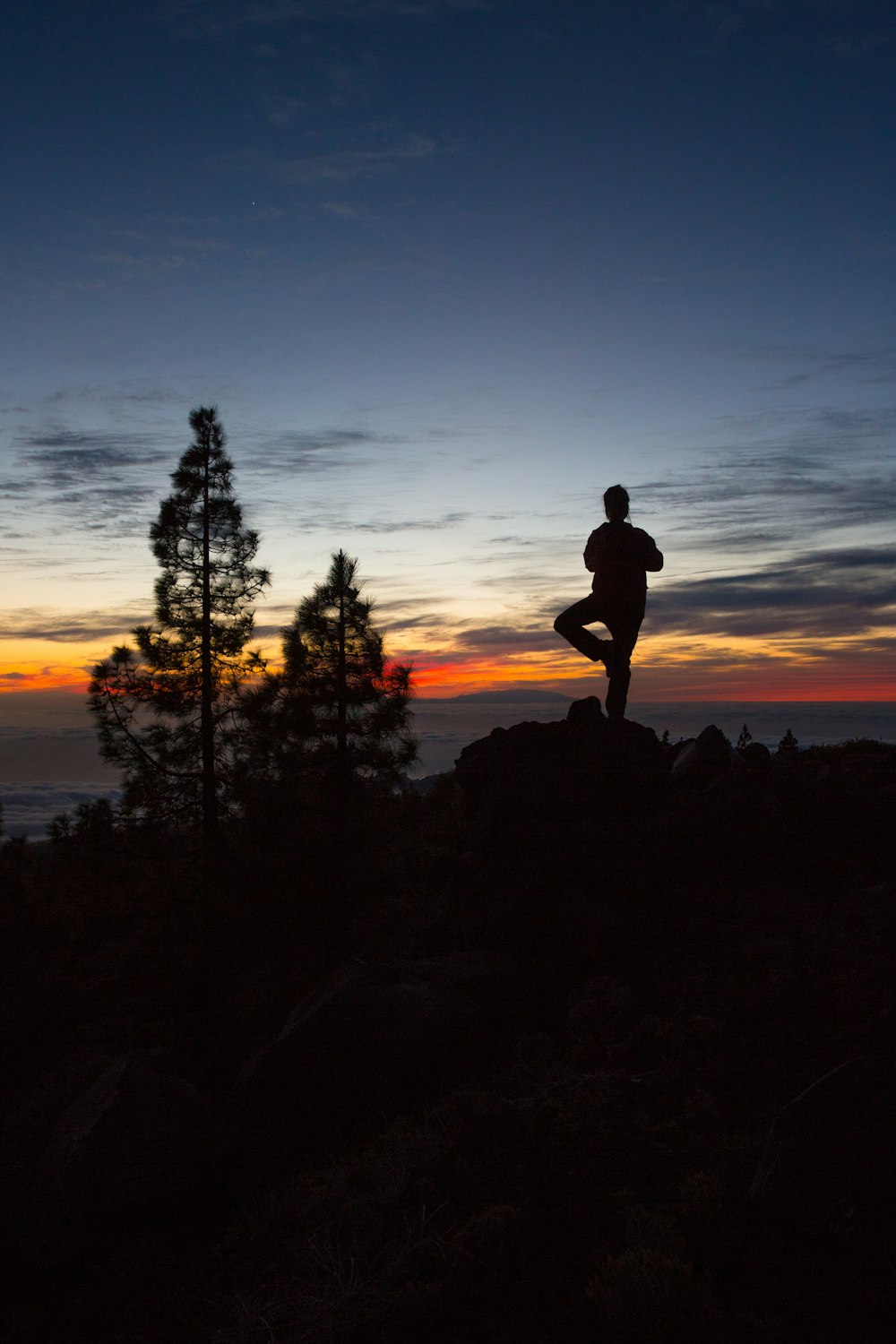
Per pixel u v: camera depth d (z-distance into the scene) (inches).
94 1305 233.5
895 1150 185.9
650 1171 223.5
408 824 662.5
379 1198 238.2
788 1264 176.4
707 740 455.5
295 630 638.5
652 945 378.6
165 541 679.1
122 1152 280.7
